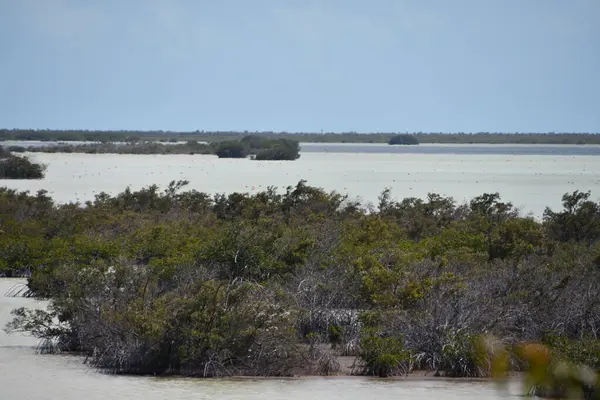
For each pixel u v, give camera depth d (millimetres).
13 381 42656
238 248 60219
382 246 73062
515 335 49625
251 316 45500
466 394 41312
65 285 53656
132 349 45844
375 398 40656
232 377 44719
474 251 72375
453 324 48312
